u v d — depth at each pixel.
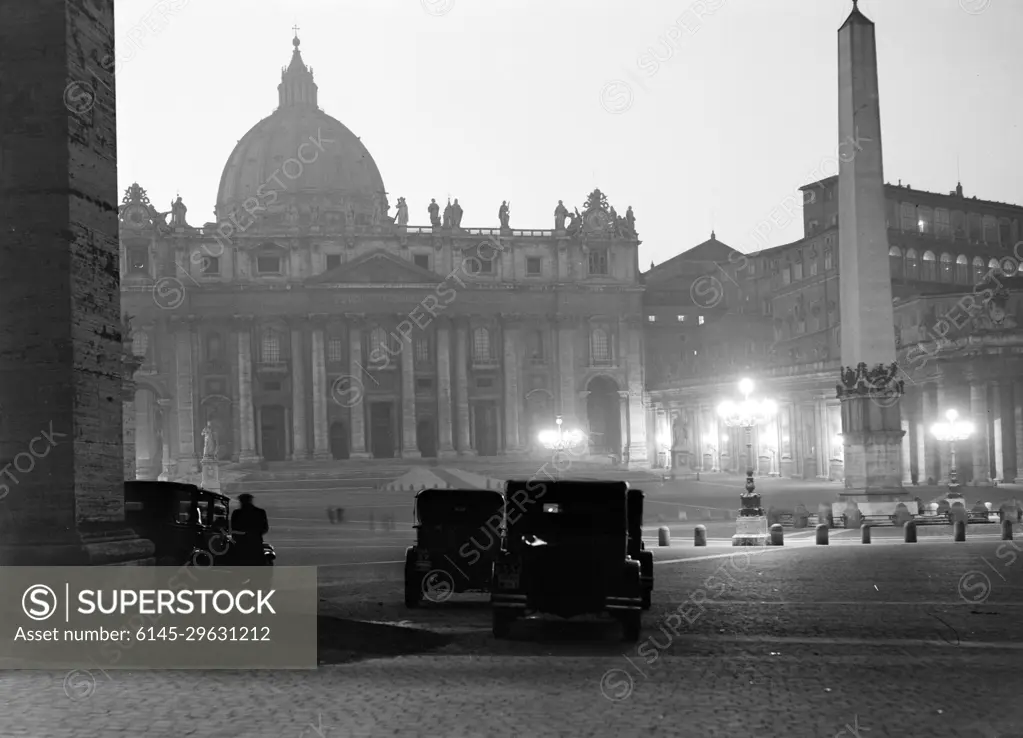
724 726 11.39
